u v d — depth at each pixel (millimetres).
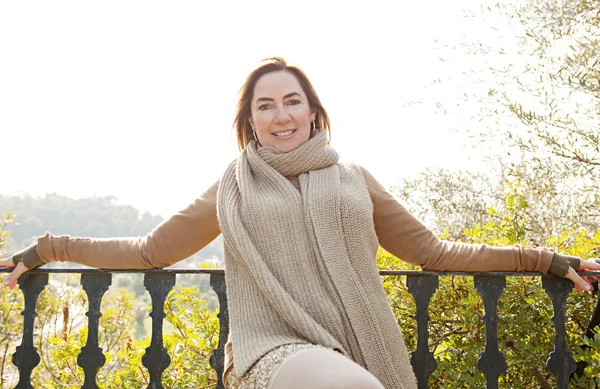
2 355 5465
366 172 2447
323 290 2086
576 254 3242
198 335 3355
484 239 3520
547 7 3908
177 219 2385
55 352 3701
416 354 2572
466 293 3287
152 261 2422
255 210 2154
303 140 2400
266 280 2021
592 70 3729
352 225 2172
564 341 2529
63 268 2520
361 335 2062
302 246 2123
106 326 4766
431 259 2416
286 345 1870
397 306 3385
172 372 3334
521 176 4047
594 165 3824
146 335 3496
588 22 3828
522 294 3141
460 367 3014
